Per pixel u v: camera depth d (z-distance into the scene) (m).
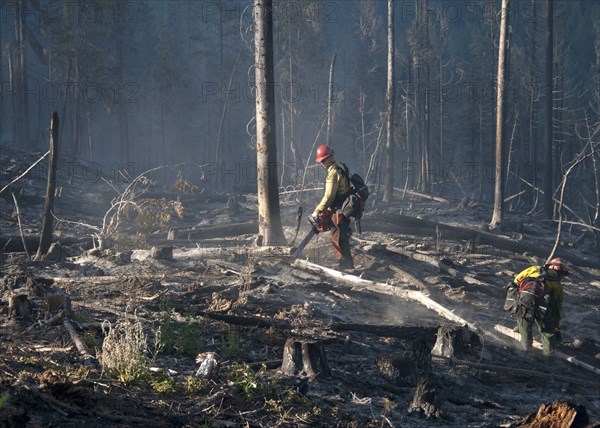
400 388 6.56
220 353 6.83
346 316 9.33
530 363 8.65
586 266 18.16
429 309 10.06
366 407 5.86
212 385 5.65
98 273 10.70
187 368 6.16
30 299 8.06
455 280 12.36
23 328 6.78
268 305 9.24
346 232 11.95
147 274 10.65
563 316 12.12
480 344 8.57
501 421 6.01
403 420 5.74
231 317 8.01
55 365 5.61
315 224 12.00
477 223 24.38
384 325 8.58
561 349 9.52
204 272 11.18
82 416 4.59
